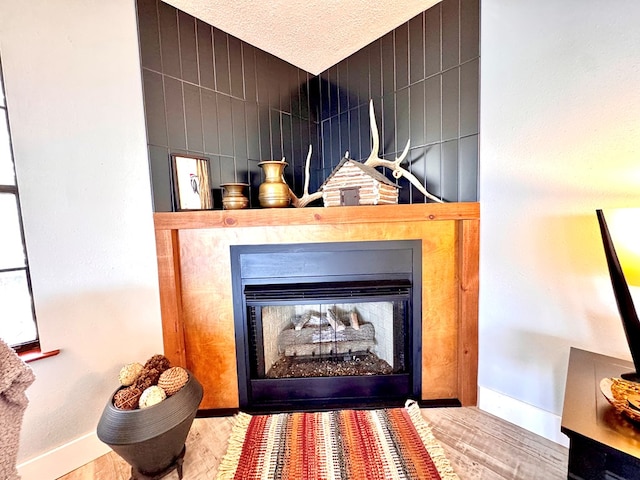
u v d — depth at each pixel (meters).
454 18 1.62
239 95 1.94
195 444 1.48
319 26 1.84
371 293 1.63
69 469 1.32
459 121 1.64
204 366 1.69
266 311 1.80
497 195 1.50
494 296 1.56
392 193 1.73
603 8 1.13
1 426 0.76
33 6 1.19
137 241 1.50
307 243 1.63
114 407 1.18
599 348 1.24
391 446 1.40
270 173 1.75
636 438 0.70
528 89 1.35
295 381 1.73
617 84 1.12
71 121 1.30
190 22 1.69
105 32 1.38
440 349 1.72
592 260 1.23
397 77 1.91
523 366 1.48
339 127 2.32
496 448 1.38
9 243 1.21
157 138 1.56
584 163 1.22
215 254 1.64
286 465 1.31
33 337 1.26
